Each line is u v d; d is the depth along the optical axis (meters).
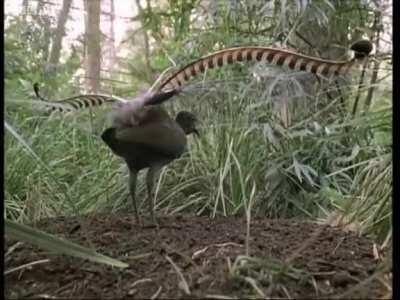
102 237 1.66
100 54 4.31
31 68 3.40
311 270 1.33
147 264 1.40
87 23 4.29
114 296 1.23
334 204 2.36
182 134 1.63
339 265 1.39
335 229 1.83
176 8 3.59
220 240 1.62
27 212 2.22
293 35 3.12
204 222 1.91
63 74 3.64
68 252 1.30
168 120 1.62
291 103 2.87
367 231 1.80
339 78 2.77
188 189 2.60
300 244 1.58
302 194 2.62
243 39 3.10
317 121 2.80
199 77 2.85
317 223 1.98
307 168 2.55
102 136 1.59
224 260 1.38
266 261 1.29
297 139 2.76
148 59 3.96
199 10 3.37
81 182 2.56
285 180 2.61
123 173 2.54
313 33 3.12
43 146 2.70
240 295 1.18
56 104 1.74
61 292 1.27
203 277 1.27
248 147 2.64
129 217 1.98
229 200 2.46
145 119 1.58
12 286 1.33
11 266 1.43
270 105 2.85
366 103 2.60
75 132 2.85
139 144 1.58
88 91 3.65
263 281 1.23
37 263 1.42
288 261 1.26
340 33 3.12
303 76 2.85
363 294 1.20
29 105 2.32
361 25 3.12
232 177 2.54
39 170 2.44
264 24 3.25
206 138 2.69
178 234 1.69
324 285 1.26
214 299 1.17
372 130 2.55
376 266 1.40
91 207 2.40
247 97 2.86
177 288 1.23
